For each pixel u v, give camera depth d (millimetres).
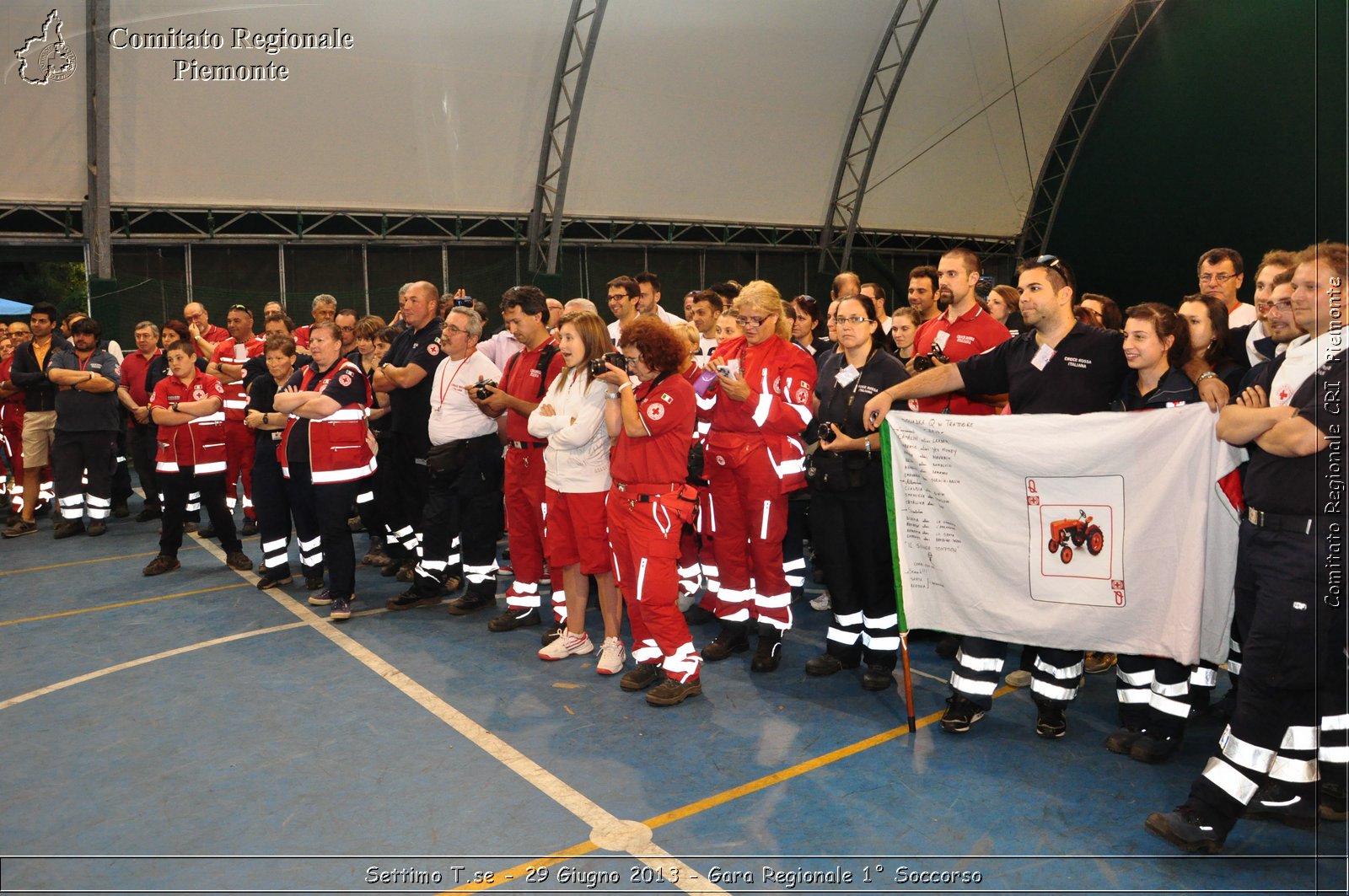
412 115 15102
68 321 8883
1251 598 3395
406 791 3756
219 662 5305
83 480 9133
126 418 9570
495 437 6062
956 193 21609
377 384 6453
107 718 4539
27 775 3951
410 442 6617
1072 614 3910
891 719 4453
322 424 5875
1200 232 20047
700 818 3520
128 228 13594
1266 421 3068
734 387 4684
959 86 19891
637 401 4508
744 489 4980
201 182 13875
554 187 17094
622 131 17203
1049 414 4004
